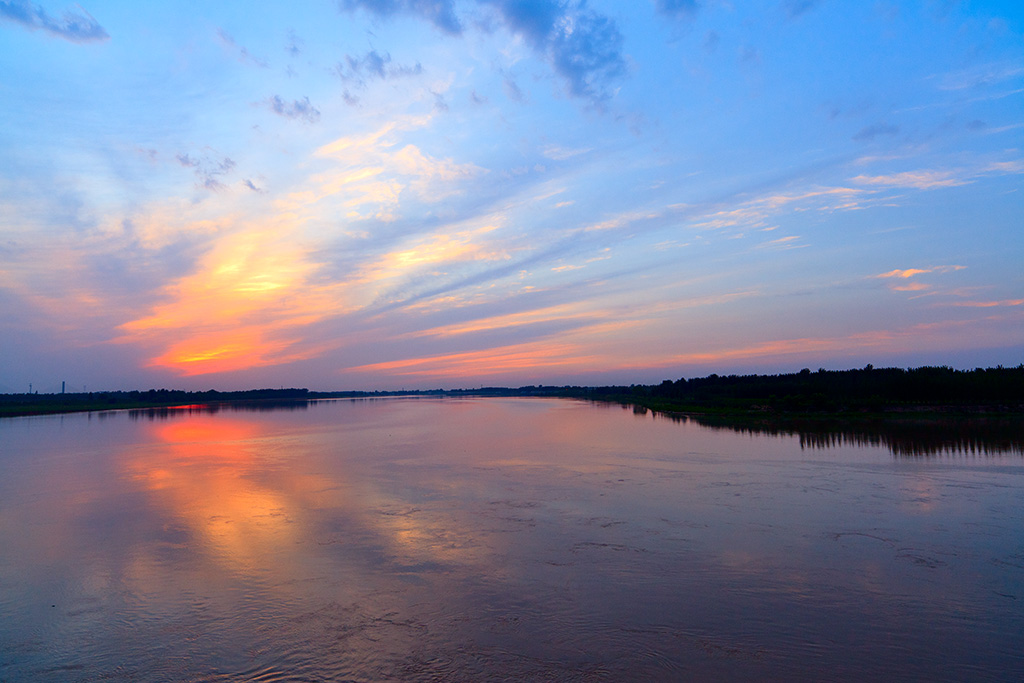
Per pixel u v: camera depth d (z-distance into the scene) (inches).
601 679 344.8
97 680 352.2
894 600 451.5
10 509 765.3
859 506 740.7
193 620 427.8
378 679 349.4
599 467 1063.0
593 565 530.3
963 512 708.7
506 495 821.9
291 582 498.0
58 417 2938.0
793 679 344.5
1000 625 410.3
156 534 641.0
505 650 379.9
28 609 451.2
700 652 374.9
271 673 357.4
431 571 520.1
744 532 627.8
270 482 935.7
